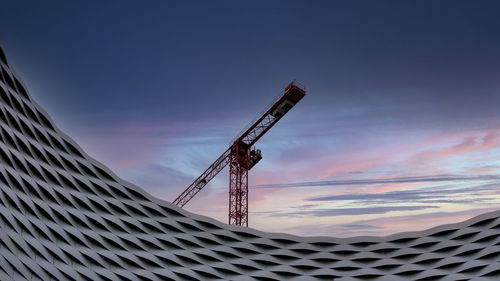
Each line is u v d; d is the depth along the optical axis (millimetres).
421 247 74562
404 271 73312
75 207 64750
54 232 60312
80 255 62031
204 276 72000
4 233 51562
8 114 58094
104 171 69312
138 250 68938
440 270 71500
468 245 70938
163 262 70250
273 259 75812
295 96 100000
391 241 76438
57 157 64562
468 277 68938
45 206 60375
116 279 64375
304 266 76062
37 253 56281
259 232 77312
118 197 70125
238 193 105562
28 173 59750
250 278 73688
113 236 67000
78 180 66312
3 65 56562
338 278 75000
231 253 74500
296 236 77750
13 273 50969
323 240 77688
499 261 67688
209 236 74500
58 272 57750
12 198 54875
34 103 62312
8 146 57562
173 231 73125
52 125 64625
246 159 108875
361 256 76000
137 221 70250
